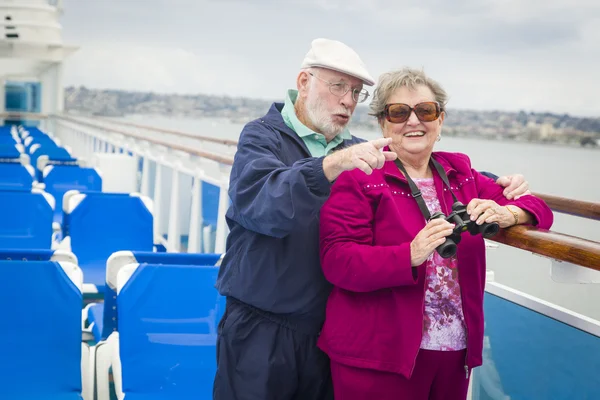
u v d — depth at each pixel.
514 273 3.99
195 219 5.07
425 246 1.72
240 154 2.10
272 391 2.10
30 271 2.42
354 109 2.21
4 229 4.18
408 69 1.98
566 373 1.90
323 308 2.10
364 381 1.89
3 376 2.38
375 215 1.92
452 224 1.73
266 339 2.10
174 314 2.59
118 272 2.58
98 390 2.68
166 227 6.29
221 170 4.32
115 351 2.64
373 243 1.92
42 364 2.40
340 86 2.14
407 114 1.92
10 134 13.62
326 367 2.16
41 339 2.41
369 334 1.87
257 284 2.08
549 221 1.90
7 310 2.40
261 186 1.93
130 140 8.33
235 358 2.12
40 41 15.49
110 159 6.90
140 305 2.57
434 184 1.98
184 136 7.04
